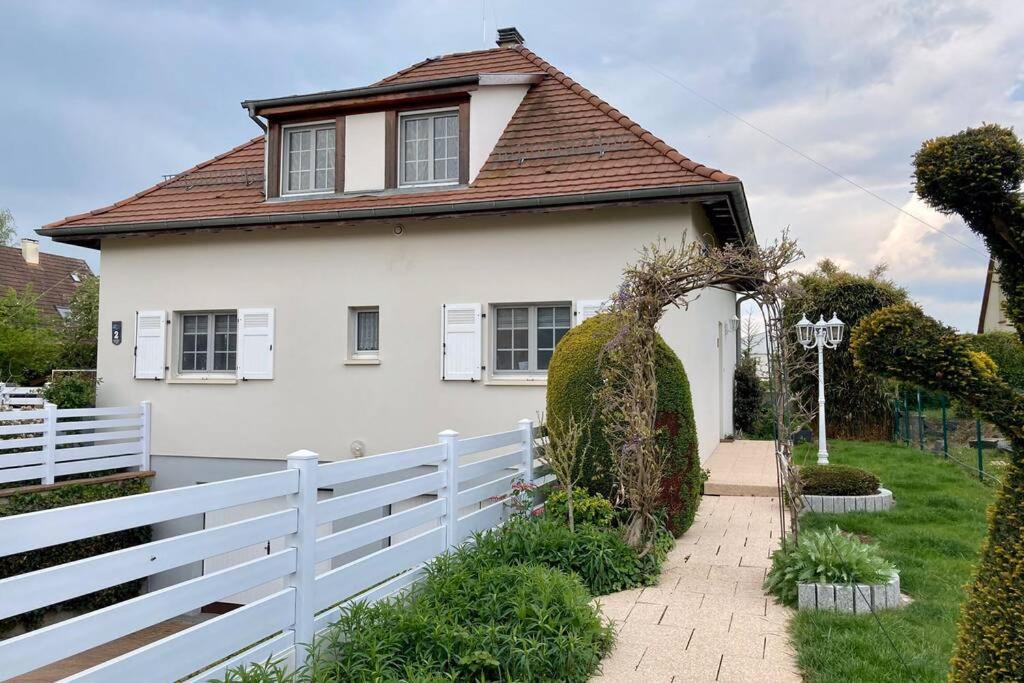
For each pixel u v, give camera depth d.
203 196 12.21
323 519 4.27
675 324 9.66
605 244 9.71
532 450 7.57
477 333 10.23
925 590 5.71
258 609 3.73
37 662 2.66
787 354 6.27
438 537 5.66
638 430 6.42
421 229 10.61
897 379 3.08
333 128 11.81
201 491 3.43
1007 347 17.11
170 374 11.76
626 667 4.46
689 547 7.11
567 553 5.94
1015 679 2.79
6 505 9.37
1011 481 2.96
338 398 10.94
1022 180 2.92
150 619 3.11
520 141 11.05
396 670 3.87
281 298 11.27
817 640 4.70
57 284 29.80
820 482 8.85
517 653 4.07
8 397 12.98
